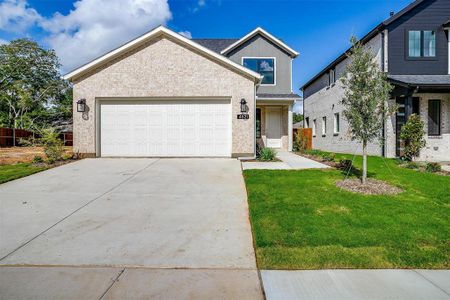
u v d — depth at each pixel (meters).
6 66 32.03
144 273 3.41
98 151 12.10
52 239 4.37
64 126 31.11
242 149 12.07
